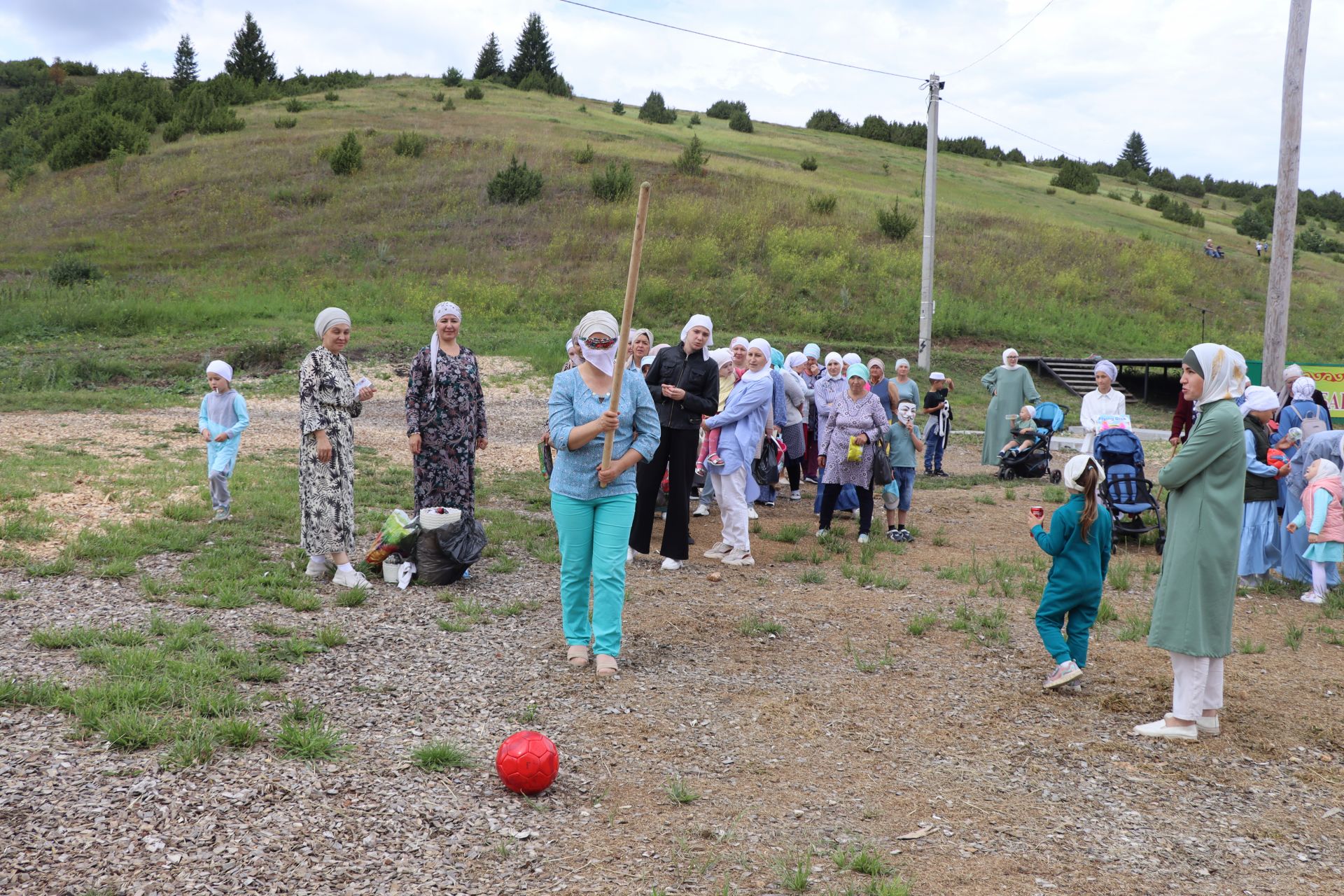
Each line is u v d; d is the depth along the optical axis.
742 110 86.88
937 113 21.77
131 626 5.47
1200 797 4.13
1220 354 4.73
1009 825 3.76
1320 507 7.50
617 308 28.86
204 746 3.86
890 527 9.66
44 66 121.69
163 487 9.34
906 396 13.74
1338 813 4.00
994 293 33.56
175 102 66.00
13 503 8.13
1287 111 11.85
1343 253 69.88
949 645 6.21
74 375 19.02
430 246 34.66
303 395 6.61
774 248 34.38
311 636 5.61
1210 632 4.69
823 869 3.34
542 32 90.12
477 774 3.97
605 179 39.38
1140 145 114.62
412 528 6.99
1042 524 5.52
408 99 67.69
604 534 5.38
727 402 8.27
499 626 6.11
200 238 36.16
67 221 38.78
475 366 7.39
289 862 3.17
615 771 4.11
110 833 3.24
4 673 4.59
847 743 4.56
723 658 5.75
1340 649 6.35
